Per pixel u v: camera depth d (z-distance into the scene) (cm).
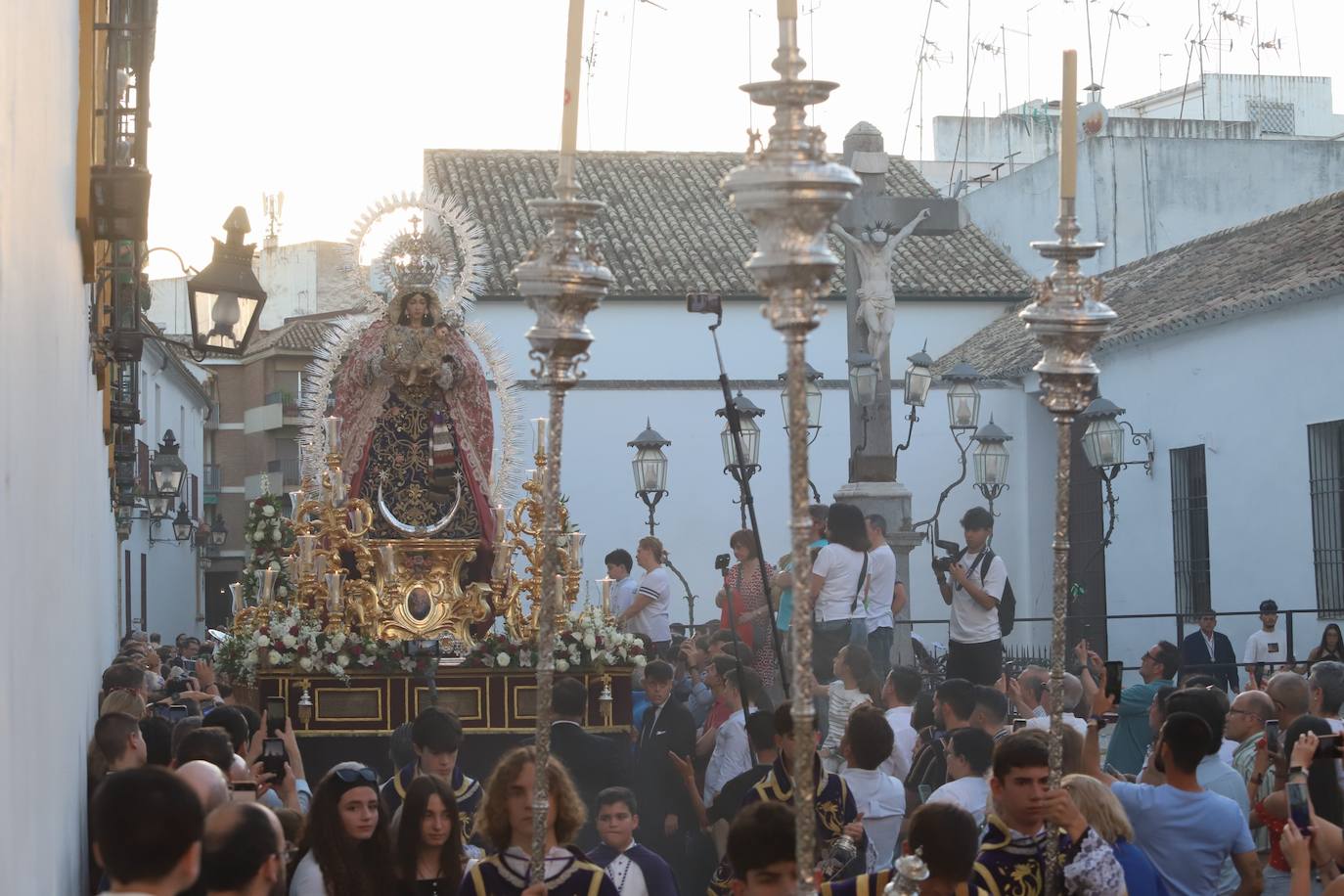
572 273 498
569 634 1262
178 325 5516
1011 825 577
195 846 414
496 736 1258
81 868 922
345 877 621
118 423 1463
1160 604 2547
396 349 1357
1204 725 684
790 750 729
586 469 2723
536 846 504
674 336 2850
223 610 5722
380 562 1312
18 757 554
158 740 912
